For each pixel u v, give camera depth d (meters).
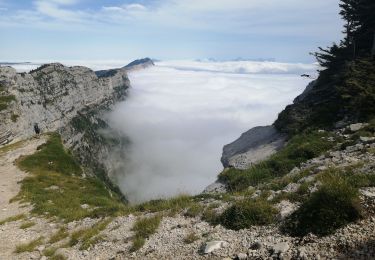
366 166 16.83
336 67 51.06
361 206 11.96
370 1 49.25
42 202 34.25
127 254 15.73
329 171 17.41
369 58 40.66
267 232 13.34
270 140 43.88
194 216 18.22
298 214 13.21
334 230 11.48
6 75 124.62
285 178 20.94
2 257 19.95
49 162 60.22
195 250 13.90
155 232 17.34
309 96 48.69
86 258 16.67
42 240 21.98
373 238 10.27
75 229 23.16
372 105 33.16
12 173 52.16
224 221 15.55
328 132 33.22
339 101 39.22
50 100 172.12
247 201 16.38
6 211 32.59
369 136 26.38
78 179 49.56
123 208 25.02
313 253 10.67
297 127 40.16
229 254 12.63
